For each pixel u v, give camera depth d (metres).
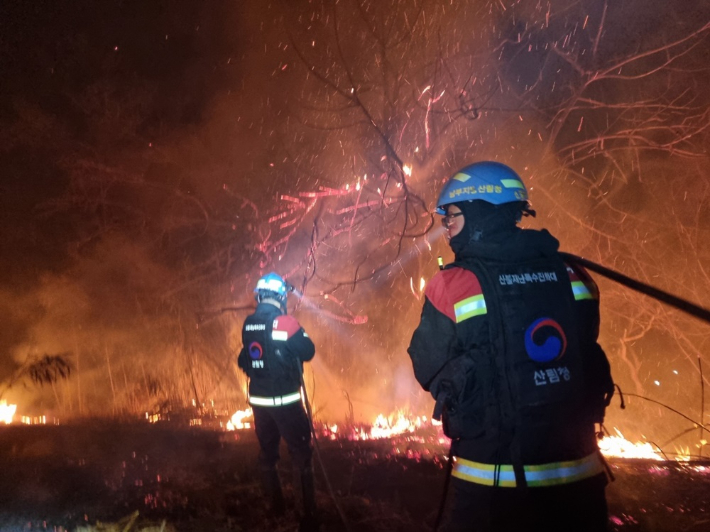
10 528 4.98
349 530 4.75
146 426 8.96
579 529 2.58
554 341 2.62
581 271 2.88
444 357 2.67
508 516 2.56
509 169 2.96
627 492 5.38
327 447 7.43
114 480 6.22
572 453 2.60
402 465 6.54
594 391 2.72
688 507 5.04
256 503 5.52
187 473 6.42
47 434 8.27
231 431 8.53
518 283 2.67
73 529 4.98
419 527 4.90
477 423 2.62
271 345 4.91
